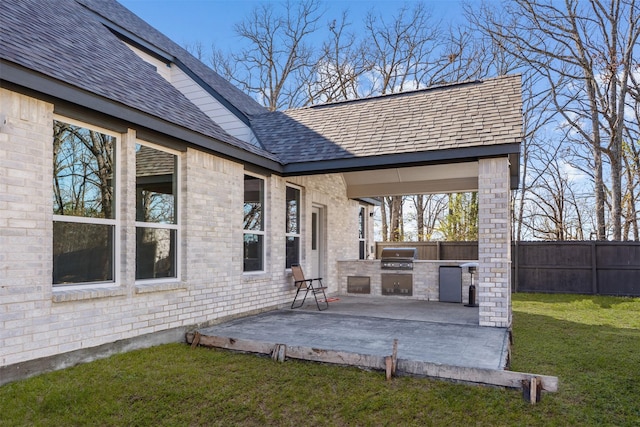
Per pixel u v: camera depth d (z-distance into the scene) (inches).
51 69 176.9
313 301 394.6
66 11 296.8
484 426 141.9
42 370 171.6
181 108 271.9
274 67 980.6
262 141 378.0
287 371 188.5
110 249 209.6
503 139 267.6
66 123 191.5
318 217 447.8
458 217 810.8
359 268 444.8
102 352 197.8
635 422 148.2
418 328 260.2
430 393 164.1
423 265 413.4
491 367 174.9
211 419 147.9
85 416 144.4
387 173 455.5
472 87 362.9
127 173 214.7
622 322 341.4
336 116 391.2
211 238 271.6
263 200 338.6
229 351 220.5
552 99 753.6
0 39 172.2
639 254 491.2
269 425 144.9
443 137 295.6
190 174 255.9
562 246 523.8
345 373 185.3
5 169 161.8
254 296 314.5
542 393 167.3
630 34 617.3
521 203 847.1
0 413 139.8
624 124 715.4
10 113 164.2
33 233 170.1
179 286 243.4
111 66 248.4
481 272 271.3
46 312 173.8
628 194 725.9
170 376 179.9
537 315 376.2
